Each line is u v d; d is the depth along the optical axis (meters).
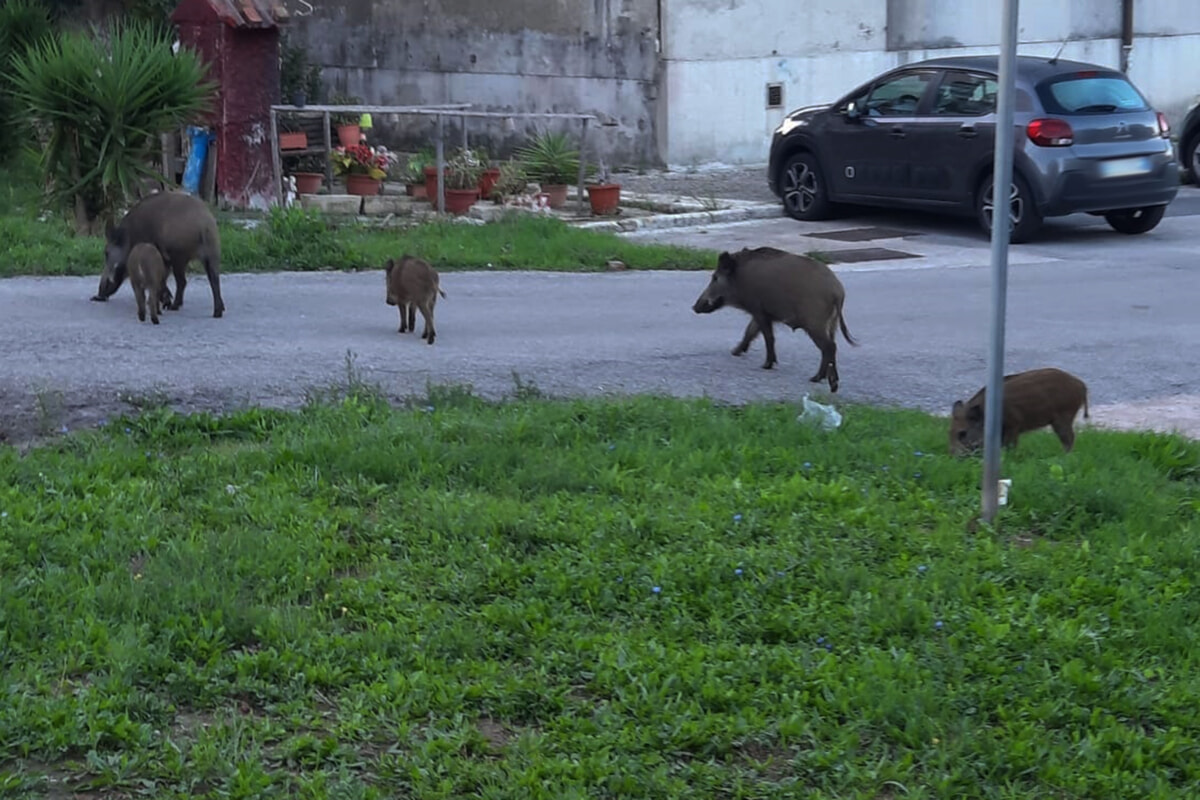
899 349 11.32
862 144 18.00
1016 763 4.93
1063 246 16.64
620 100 22.44
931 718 5.18
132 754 4.81
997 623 5.91
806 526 6.99
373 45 24.62
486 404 9.11
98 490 7.21
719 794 4.76
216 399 9.05
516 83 23.36
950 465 7.91
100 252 13.53
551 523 6.90
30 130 17.25
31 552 6.35
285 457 7.77
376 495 7.34
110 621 5.71
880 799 4.77
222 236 14.30
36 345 10.14
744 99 22.55
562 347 10.90
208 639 5.62
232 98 17.48
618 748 4.96
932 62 17.66
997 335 6.95
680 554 6.56
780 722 5.11
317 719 5.06
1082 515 7.26
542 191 18.97
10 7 18.44
